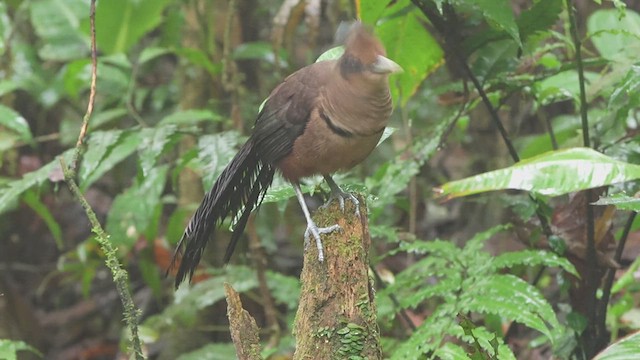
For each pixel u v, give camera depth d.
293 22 10.55
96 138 7.89
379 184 8.22
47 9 13.09
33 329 12.80
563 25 8.90
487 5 6.63
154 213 10.52
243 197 6.60
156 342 10.98
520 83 7.30
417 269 8.53
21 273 14.30
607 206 7.10
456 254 7.32
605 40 8.86
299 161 6.02
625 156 7.27
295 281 9.62
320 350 5.28
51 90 13.01
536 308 6.29
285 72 11.96
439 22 7.18
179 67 12.23
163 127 8.20
